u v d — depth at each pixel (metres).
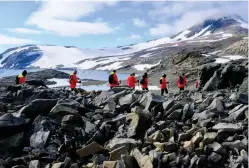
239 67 34.12
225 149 12.88
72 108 17.14
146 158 12.07
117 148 13.48
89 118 17.30
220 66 37.56
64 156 13.96
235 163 12.18
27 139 15.24
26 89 22.00
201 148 12.95
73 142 14.71
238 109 17.06
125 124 16.02
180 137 13.94
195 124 15.66
